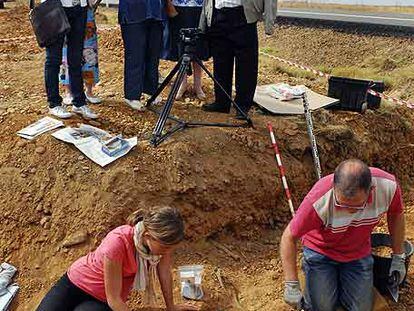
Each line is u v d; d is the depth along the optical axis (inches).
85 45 223.5
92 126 211.6
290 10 655.8
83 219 186.9
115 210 185.9
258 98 251.4
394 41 502.9
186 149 203.6
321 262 159.2
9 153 203.0
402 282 172.1
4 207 193.3
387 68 464.1
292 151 223.9
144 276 148.3
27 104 233.1
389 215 157.9
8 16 473.7
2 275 180.7
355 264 158.9
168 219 135.7
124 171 192.5
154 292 164.6
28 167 198.7
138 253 144.3
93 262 148.3
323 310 161.6
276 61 398.9
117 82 268.5
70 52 207.6
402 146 266.1
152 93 235.5
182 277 172.9
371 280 159.9
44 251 186.4
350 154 238.1
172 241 136.2
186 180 196.4
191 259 189.2
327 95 264.4
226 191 202.2
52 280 179.3
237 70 223.0
